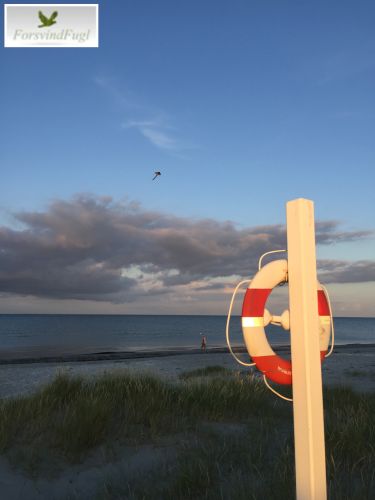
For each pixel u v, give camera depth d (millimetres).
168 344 57094
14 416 5176
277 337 73500
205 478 3893
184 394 6180
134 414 5371
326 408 6426
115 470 4320
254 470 4125
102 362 24312
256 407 6262
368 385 11172
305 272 2725
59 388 6332
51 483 4109
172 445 4828
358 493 3420
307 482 2588
